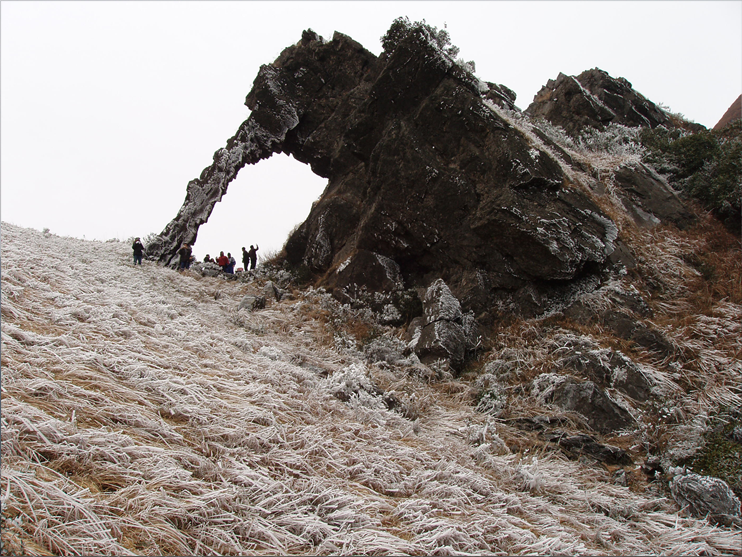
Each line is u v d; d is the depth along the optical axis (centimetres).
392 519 488
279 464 528
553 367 1040
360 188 1800
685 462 754
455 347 1149
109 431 479
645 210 1600
